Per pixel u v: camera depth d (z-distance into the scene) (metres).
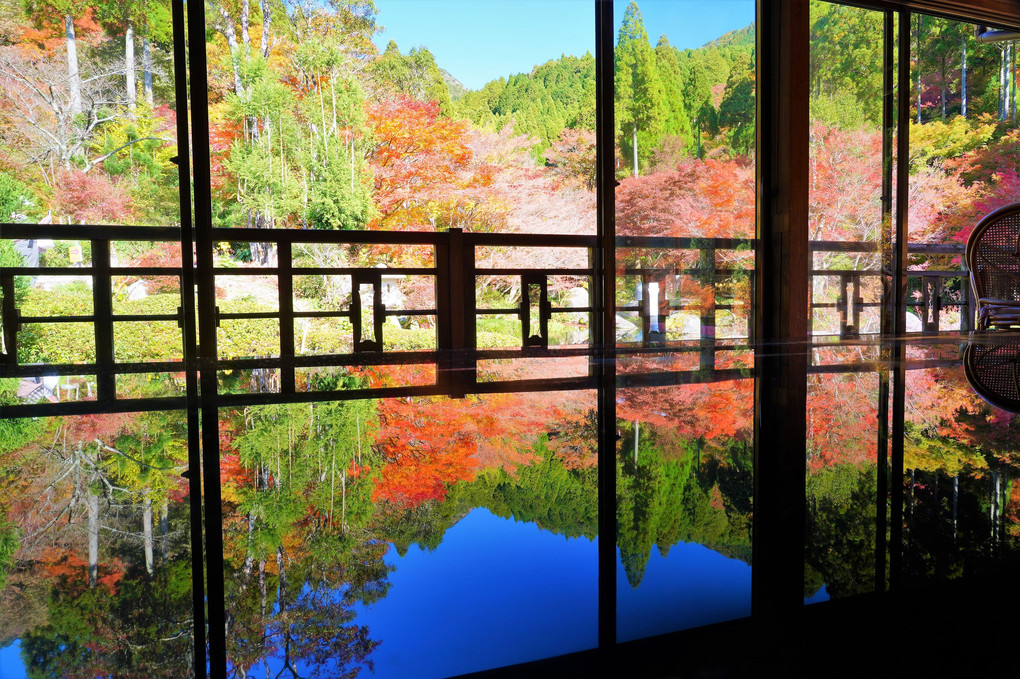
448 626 0.42
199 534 0.62
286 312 4.03
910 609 0.43
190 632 0.41
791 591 0.46
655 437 1.08
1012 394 1.52
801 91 3.53
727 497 0.72
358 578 0.50
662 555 0.55
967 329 4.95
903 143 3.95
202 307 2.97
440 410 1.45
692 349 3.37
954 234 4.92
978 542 0.56
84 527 0.64
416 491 0.76
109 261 3.66
